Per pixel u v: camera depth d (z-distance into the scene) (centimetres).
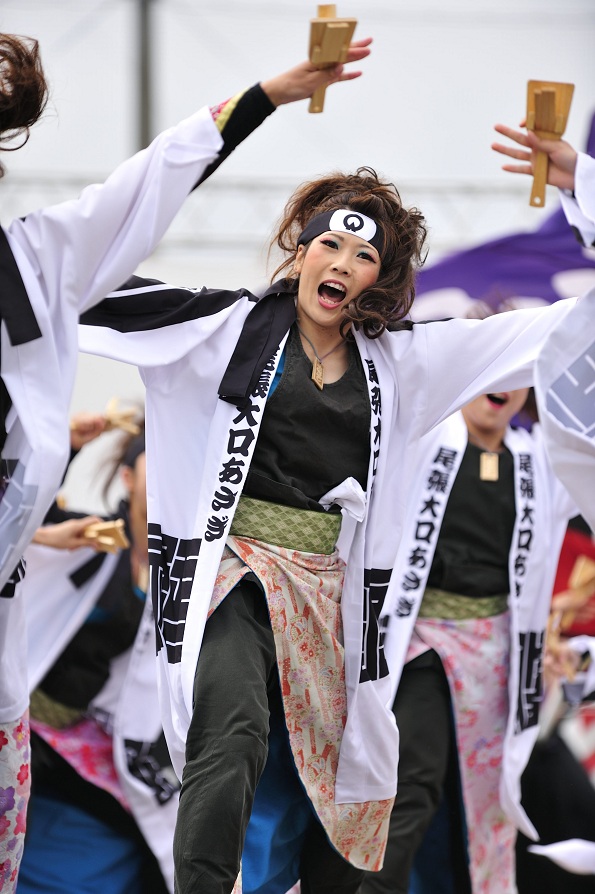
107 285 678
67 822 1034
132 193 672
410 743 938
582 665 1088
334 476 737
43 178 2266
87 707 1053
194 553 712
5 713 704
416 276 801
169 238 2261
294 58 2344
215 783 641
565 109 741
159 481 735
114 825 1041
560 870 1088
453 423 1001
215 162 682
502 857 1014
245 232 2294
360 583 747
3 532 658
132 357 716
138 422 1122
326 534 737
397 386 763
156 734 1052
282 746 744
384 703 755
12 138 691
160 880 1035
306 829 763
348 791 746
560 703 1098
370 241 738
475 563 984
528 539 991
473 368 775
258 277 2148
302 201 788
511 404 997
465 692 967
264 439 729
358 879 777
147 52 2289
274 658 712
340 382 746
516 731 978
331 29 661
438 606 977
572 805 1092
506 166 769
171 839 1038
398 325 771
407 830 908
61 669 1046
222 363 732
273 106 683
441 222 2317
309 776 735
